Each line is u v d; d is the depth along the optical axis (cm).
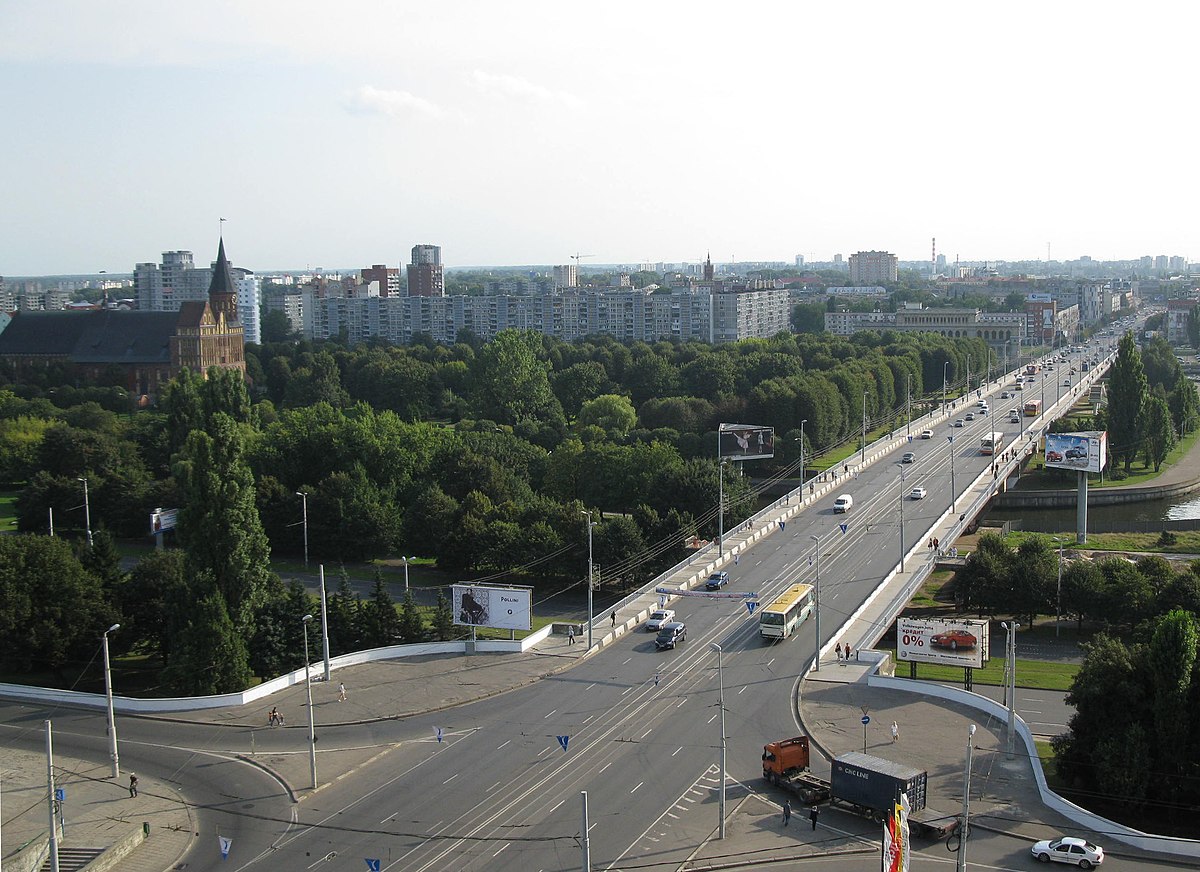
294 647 16762
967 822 10650
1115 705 12281
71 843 11262
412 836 11262
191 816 11881
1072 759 12481
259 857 10912
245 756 13438
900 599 19075
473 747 13500
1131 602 19188
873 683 15412
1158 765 11931
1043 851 10556
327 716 14625
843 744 13362
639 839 11081
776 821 11462
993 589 19962
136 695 16388
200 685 15575
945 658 15875
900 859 8506
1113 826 11119
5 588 16200
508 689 15462
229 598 16250
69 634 16550
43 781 12875
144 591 17550
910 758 12938
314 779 12481
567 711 14600
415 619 17675
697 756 13088
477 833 11281
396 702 15050
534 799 12044
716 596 17825
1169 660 11862
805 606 18188
